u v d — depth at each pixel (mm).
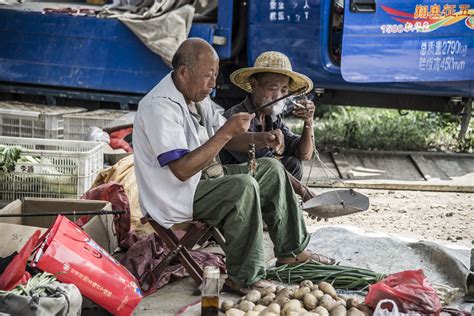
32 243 4758
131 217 6551
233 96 9914
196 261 5746
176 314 5082
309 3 8953
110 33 9422
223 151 6113
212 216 5219
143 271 5559
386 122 10938
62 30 9523
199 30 9133
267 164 5414
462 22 8922
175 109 5094
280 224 5492
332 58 9164
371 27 8781
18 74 9742
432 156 9805
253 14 9141
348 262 6066
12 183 6957
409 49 8891
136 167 5242
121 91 9578
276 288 5199
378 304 4777
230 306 4988
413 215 7676
